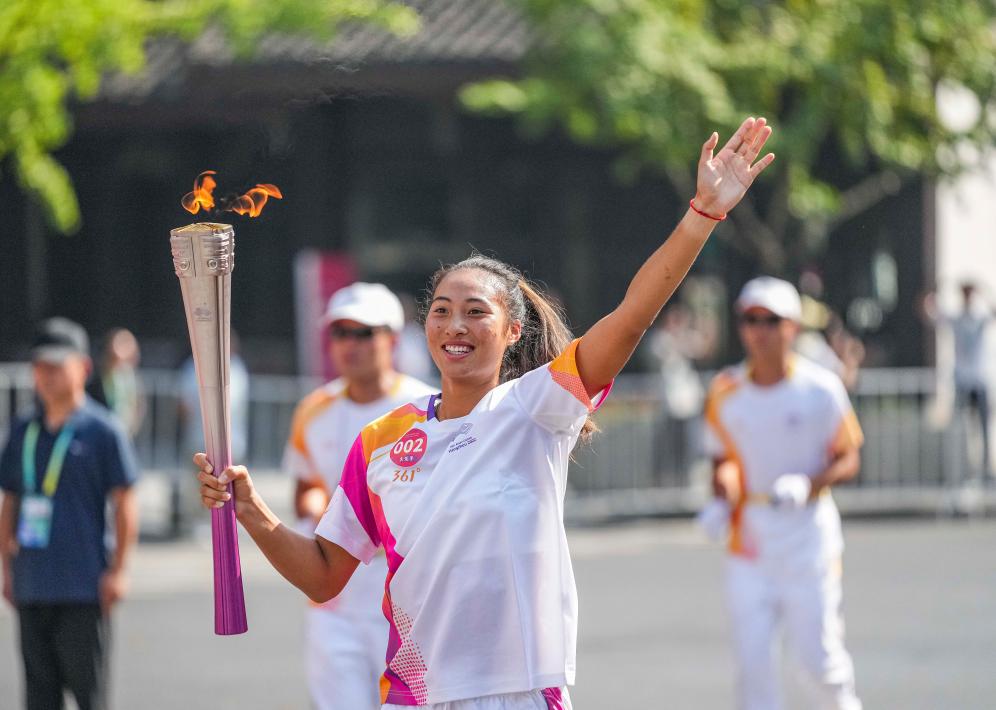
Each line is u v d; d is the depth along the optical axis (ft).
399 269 169.58
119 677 75.51
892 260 157.38
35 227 176.86
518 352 34.24
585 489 122.42
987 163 130.31
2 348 177.78
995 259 160.66
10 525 55.31
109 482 54.90
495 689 31.27
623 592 94.94
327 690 50.83
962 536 114.93
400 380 55.47
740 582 59.41
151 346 176.55
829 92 122.31
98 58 83.20
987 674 73.46
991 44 127.13
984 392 125.90
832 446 60.23
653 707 67.77
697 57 117.60
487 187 168.66
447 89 140.36
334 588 33.35
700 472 128.88
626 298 30.73
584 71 116.37
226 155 166.40
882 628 83.87
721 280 167.53
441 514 31.48
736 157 30.09
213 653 80.48
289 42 115.55
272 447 119.44
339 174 164.55
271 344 171.42
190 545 114.83
